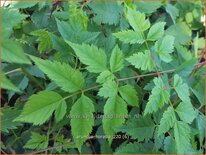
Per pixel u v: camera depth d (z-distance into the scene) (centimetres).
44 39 25
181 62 27
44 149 24
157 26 23
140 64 22
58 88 23
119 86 23
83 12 26
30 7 29
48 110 20
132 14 23
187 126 21
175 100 24
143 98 26
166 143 22
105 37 26
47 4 29
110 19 27
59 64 20
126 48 24
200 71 27
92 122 21
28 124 27
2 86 17
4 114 23
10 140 27
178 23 32
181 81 23
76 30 23
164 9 34
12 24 18
